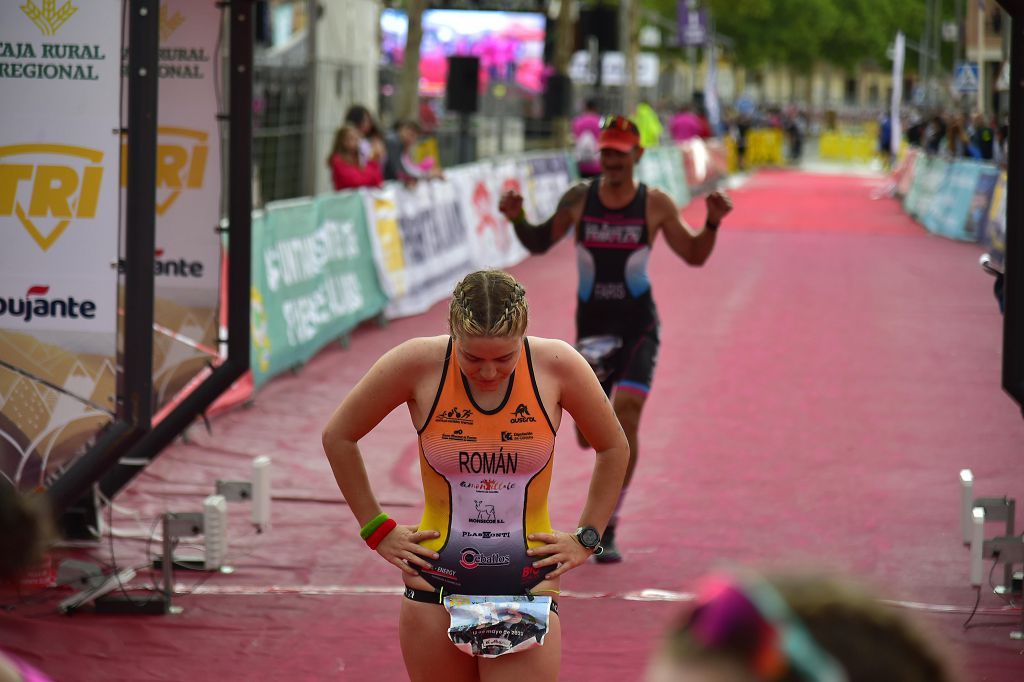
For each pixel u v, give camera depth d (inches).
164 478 701.9
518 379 311.0
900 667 96.3
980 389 925.8
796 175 4133.9
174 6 601.0
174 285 612.7
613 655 463.5
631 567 559.2
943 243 1941.4
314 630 490.3
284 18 3065.9
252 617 502.6
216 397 600.7
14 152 469.1
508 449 310.0
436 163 1582.2
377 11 1892.2
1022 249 474.9
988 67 1963.6
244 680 444.8
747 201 2839.6
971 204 1931.6
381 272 1162.6
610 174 554.3
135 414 464.4
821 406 871.7
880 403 879.7
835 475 705.0
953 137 2191.2
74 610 502.0
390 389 315.3
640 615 503.5
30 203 470.3
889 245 1910.7
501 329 288.4
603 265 562.3
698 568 558.3
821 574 102.2
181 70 603.5
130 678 445.1
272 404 876.6
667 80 5915.4
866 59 6953.7
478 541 312.3
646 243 558.9
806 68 6742.1
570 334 1162.0
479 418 309.6
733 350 1069.1
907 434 796.0
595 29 2854.3
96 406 475.5
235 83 585.3
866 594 100.5
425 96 3218.5
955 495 666.8
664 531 610.2
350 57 1713.8
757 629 95.7
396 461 740.0
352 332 1149.1
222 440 781.9
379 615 506.9
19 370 476.1
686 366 1003.9
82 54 462.9
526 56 3890.3
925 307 1299.2
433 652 317.7
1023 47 468.4
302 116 1550.2
